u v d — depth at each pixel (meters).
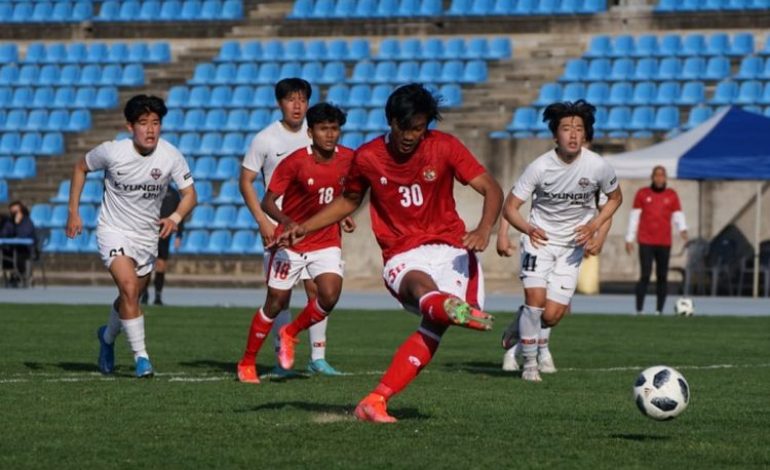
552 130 43.53
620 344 59.12
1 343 56.03
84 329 63.78
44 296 96.44
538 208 44.72
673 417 30.22
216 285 112.19
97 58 138.75
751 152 94.44
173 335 61.28
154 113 42.03
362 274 112.62
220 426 30.97
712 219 109.12
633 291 109.06
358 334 63.34
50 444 28.34
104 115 131.00
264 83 130.38
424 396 37.88
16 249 110.50
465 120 122.88
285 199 42.25
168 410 33.94
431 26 131.62
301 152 41.62
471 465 26.02
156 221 43.41
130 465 25.89
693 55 121.31
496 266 111.94
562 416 33.59
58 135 129.50
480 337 63.28
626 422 32.56
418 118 30.16
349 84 127.56
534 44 127.81
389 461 26.38
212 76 133.00
